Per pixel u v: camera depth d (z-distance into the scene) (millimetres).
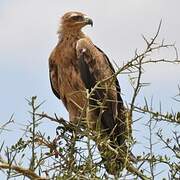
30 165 9281
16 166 9211
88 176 9031
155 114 10367
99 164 9289
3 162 9250
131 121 10430
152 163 9820
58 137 11008
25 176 9266
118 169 9312
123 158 9961
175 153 10023
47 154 10125
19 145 9500
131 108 10492
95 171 9070
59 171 9320
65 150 10078
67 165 9531
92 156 9273
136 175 9812
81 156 9570
